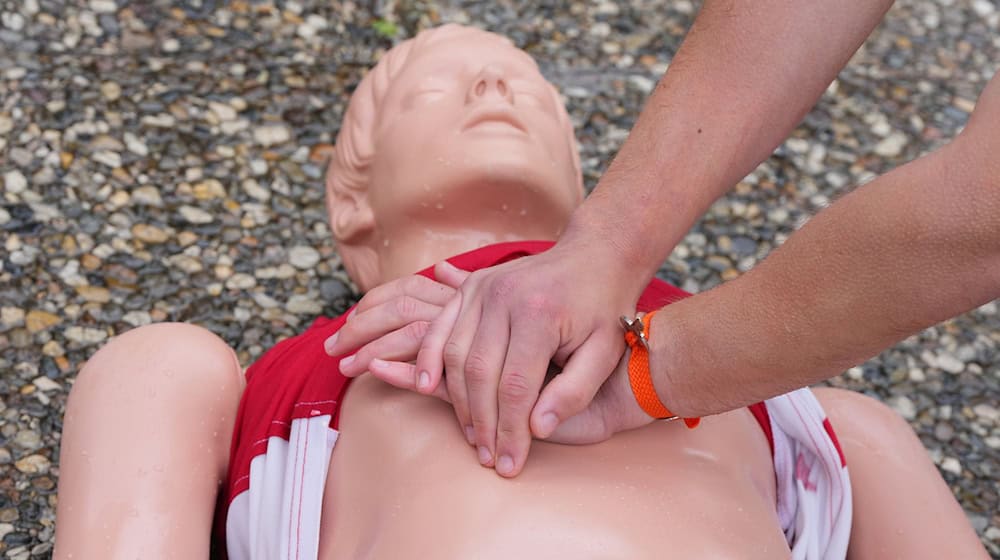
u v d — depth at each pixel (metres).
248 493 1.31
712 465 1.29
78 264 1.87
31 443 1.64
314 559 1.24
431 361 1.20
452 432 1.25
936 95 2.44
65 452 1.34
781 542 1.28
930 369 1.96
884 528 1.43
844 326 0.98
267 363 1.46
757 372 1.07
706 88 1.20
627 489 1.21
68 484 1.31
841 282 0.97
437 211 1.59
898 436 1.51
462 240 1.61
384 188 1.63
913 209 0.91
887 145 2.32
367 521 1.23
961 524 1.44
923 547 1.41
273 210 2.02
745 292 1.07
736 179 1.24
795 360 1.03
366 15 2.39
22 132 2.03
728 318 1.08
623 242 1.20
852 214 0.95
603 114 2.29
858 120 2.36
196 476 1.33
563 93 2.33
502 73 1.58
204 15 2.32
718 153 1.20
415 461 1.23
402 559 1.17
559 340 1.17
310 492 1.27
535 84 1.66
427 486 1.21
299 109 2.19
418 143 1.59
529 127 1.58
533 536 1.16
